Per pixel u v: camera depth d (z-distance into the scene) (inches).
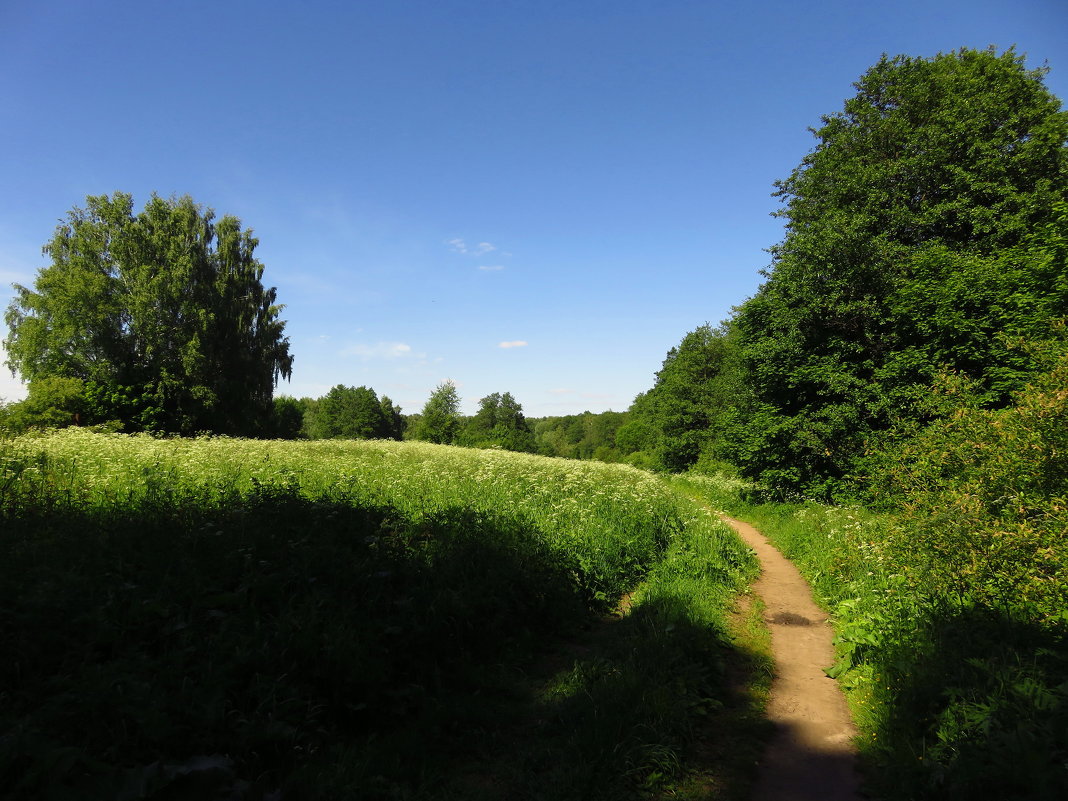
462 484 499.2
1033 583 209.6
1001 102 776.9
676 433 1905.8
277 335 1946.4
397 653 210.2
